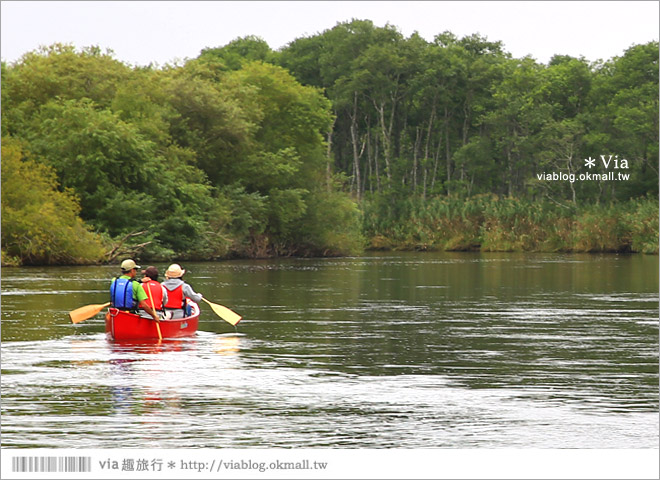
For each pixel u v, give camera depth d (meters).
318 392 14.09
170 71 70.00
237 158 67.75
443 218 91.62
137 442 11.31
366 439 11.49
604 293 32.88
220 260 63.12
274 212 67.88
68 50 64.31
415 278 41.75
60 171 54.66
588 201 92.25
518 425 12.14
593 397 13.77
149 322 19.48
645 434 11.72
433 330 21.64
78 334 20.33
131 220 55.41
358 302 28.70
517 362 16.97
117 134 54.66
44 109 57.56
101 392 13.98
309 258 68.38
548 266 54.69
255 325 22.45
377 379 15.20
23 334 20.31
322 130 75.44
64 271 43.88
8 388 14.26
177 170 60.25
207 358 17.19
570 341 19.83
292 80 73.50
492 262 60.97
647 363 16.89
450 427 12.02
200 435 11.59
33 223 48.56
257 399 13.57
